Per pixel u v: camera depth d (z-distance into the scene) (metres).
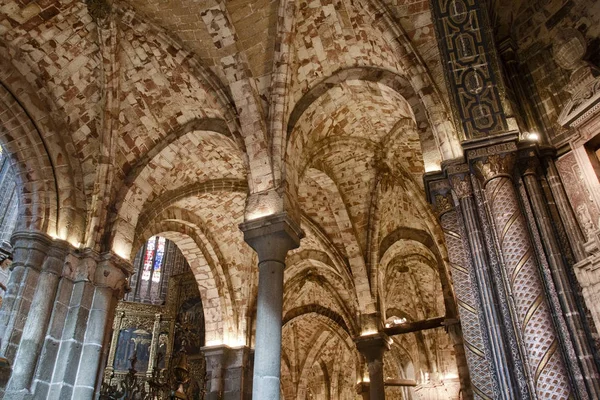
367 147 14.17
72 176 12.16
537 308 6.82
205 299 16.66
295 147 11.90
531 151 8.26
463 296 7.73
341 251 16.84
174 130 13.34
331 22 11.02
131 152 13.09
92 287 11.48
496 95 8.26
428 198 8.99
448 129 9.13
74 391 10.39
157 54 12.02
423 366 21.97
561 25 9.29
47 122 12.10
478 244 7.64
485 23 8.73
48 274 10.96
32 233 11.09
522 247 7.21
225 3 11.23
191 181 14.45
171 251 30.33
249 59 11.62
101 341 11.09
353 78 11.70
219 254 16.61
